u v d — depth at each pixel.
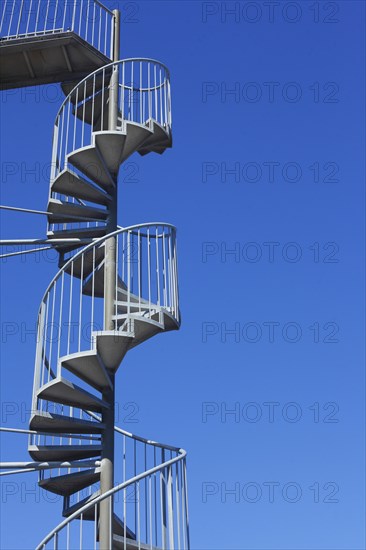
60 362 10.09
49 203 11.75
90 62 13.37
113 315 10.98
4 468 10.21
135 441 11.02
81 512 9.38
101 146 11.66
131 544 9.75
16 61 13.32
